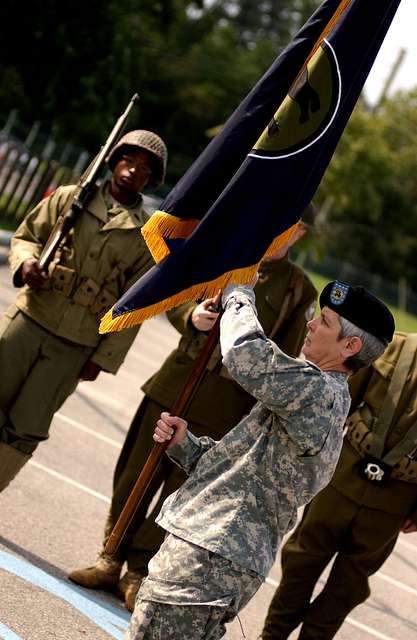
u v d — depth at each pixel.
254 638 8.74
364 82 6.18
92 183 8.50
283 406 5.41
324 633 8.09
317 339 5.76
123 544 8.48
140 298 6.05
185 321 8.43
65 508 10.05
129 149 8.62
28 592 7.69
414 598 11.72
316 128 6.07
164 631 5.39
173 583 5.39
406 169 88.25
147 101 91.62
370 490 8.02
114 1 52.00
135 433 8.78
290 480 5.48
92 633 7.39
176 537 5.47
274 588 10.27
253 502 5.46
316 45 6.18
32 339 8.56
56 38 50.97
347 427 8.16
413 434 8.01
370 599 11.09
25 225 8.83
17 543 8.68
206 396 8.44
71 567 8.64
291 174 6.04
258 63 98.38
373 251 93.50
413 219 93.50
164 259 6.12
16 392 8.65
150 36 85.56
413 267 94.56
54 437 12.56
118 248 8.59
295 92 6.09
